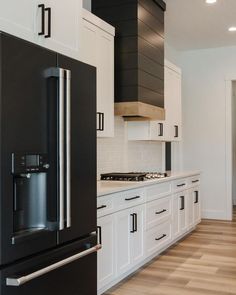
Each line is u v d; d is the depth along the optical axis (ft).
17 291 5.68
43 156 6.10
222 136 21.02
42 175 6.23
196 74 21.54
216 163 21.16
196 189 18.21
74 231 7.00
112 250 10.44
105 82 11.98
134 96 12.82
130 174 13.88
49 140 6.25
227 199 20.94
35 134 5.99
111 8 13.23
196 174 18.13
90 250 7.34
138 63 12.85
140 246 12.12
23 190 6.08
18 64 5.72
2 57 5.45
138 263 12.07
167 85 17.15
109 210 10.26
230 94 20.84
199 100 21.50
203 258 13.56
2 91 5.43
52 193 6.24
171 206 14.83
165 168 20.26
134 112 12.77
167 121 17.20
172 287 10.78
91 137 7.61
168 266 12.64
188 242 15.88
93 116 7.70
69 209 6.47
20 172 5.67
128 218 11.35
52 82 6.37
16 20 6.33
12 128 5.59
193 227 18.03
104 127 11.94
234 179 28.25
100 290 10.15
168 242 14.49
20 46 5.76
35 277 5.84
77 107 7.11
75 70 7.07
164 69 16.40
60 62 6.64
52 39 7.28
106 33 12.02
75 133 7.04
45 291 6.26
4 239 5.44
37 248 6.05
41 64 6.17
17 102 5.69
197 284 11.02
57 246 6.61
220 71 21.03
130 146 16.21
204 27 17.47
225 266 12.66
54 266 6.26
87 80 7.47
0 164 5.38
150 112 13.70
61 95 6.35
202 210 21.44
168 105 17.29
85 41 10.83
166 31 18.07
